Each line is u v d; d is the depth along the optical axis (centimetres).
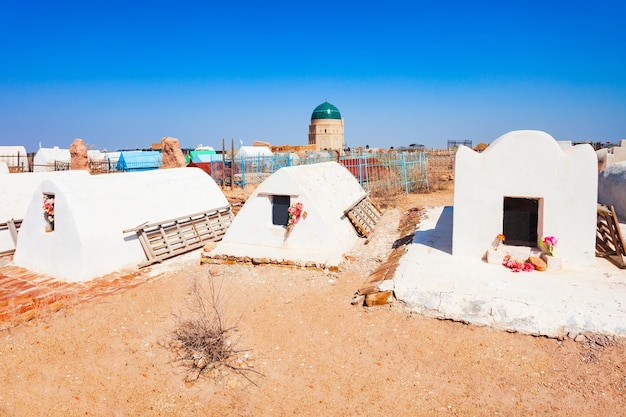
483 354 602
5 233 1150
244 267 995
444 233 1138
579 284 744
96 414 501
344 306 775
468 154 897
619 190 1359
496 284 756
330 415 498
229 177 2758
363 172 2352
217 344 629
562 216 848
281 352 632
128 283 912
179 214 1199
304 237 1045
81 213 962
